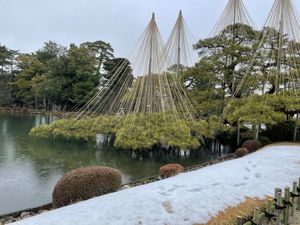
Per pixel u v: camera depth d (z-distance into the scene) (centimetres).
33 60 4716
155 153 1365
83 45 4122
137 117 1392
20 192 800
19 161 1134
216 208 533
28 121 2950
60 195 625
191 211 509
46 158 1198
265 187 687
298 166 911
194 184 677
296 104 1444
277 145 1483
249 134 1731
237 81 1839
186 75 1861
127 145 1295
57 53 5009
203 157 1459
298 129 1753
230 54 1812
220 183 694
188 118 1555
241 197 604
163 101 1431
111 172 674
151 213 486
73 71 3856
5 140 1611
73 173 648
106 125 1466
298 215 572
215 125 1627
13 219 619
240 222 447
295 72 1530
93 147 1465
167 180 743
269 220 496
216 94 1822
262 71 1648
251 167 899
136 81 1489
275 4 1547
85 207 511
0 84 4500
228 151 1711
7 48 5216
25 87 4441
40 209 679
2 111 4212
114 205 514
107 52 4312
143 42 1436
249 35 1894
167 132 1353
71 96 3850
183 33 1870
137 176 1015
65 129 1441
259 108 1452
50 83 3875
